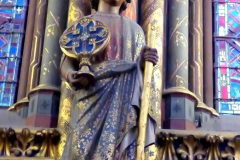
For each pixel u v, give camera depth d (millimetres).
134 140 6461
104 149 6359
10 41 9953
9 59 9781
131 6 8828
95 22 6984
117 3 7512
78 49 6820
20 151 8117
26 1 10320
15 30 10055
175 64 9047
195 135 8180
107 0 7488
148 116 6617
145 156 6883
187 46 9258
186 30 9344
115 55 6949
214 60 9789
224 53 9867
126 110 6543
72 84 6672
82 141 6426
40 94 8719
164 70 9086
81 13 9031
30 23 9891
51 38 9188
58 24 9312
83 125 6504
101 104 6594
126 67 6758
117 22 7223
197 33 9562
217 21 10148
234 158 8078
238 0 10336
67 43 6902
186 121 8602
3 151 8117
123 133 6441
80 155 6375
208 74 9477
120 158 6379
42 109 8617
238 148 8133
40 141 8164
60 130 8094
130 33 7156
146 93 6551
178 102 8695
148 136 6535
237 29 10102
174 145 8180
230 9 10281
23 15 10203
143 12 9133
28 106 8867
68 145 6645
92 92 6633
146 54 6719
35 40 9469
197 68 9281
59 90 8758
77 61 6906
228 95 9508
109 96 6637
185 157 8086
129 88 6672
